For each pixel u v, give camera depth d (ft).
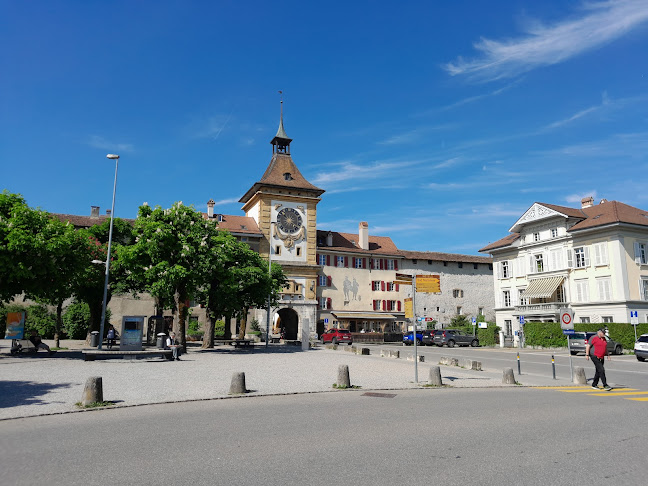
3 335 139.54
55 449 24.47
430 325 215.72
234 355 93.61
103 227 127.24
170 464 21.95
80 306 147.02
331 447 25.13
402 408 37.55
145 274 91.76
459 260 232.32
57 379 51.42
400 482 19.75
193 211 98.32
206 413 34.86
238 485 19.21
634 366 87.20
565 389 53.06
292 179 209.26
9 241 72.23
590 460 23.41
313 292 199.31
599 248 147.64
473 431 29.32
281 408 37.22
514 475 20.92
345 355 99.35
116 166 99.09
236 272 111.34
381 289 218.79
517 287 175.63
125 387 46.96
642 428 31.09
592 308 147.64
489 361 96.63
